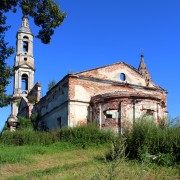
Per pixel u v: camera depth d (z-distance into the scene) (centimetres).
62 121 3106
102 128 2736
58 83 3253
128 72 3425
